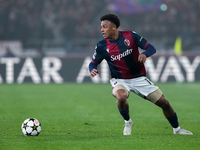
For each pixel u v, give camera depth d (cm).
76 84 8375
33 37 11062
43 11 11394
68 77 8756
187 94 6319
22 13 11281
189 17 11425
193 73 8638
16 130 2972
